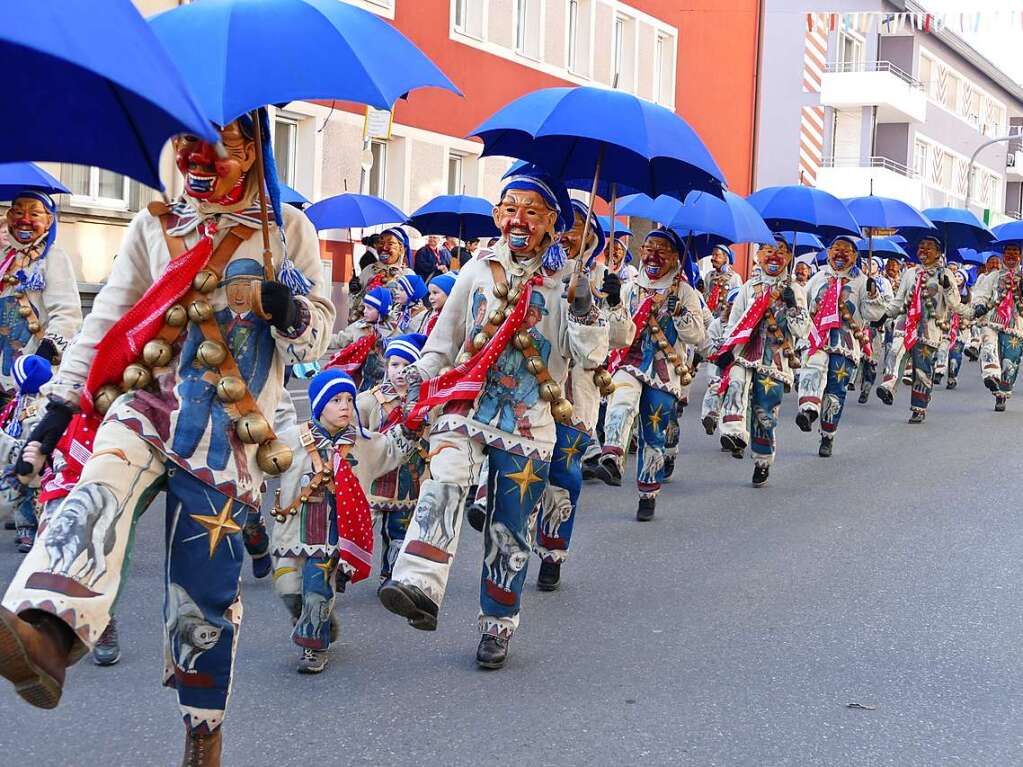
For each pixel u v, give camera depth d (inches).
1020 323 670.5
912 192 1817.2
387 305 343.9
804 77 1707.7
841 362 489.7
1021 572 305.6
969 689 218.1
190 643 147.6
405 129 873.5
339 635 241.4
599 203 992.2
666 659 231.8
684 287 355.9
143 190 676.7
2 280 311.1
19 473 147.9
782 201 433.7
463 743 188.1
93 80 105.1
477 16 941.2
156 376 148.8
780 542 336.2
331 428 222.4
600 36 1114.1
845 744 191.2
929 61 2005.4
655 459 359.3
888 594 282.0
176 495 146.9
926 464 479.2
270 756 181.5
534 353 216.4
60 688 127.0
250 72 146.3
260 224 152.5
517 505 218.2
